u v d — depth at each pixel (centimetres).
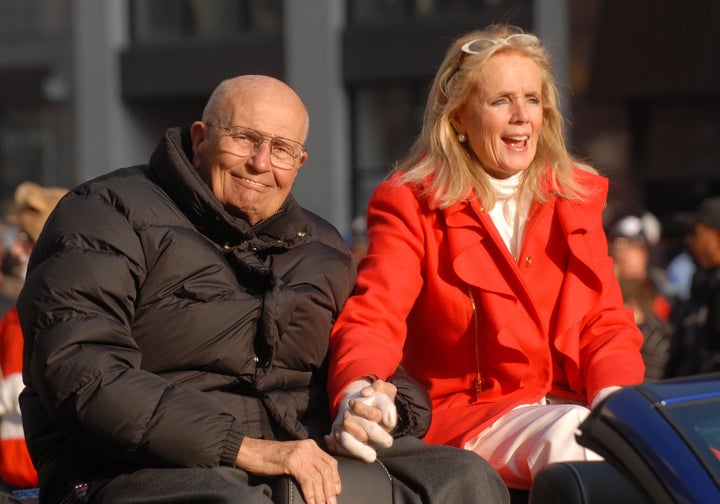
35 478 1376
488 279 1034
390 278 1024
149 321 899
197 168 980
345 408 914
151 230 912
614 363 1012
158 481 845
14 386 1366
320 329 975
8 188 5369
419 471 902
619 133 4044
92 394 839
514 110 1037
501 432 997
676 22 3778
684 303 1894
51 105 5238
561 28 3988
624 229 2180
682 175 4019
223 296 921
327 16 4544
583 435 662
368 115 4625
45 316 867
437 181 1055
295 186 4612
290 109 966
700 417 633
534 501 677
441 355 1062
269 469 857
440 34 4400
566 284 1052
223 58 4800
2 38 5288
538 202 1063
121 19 5034
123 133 5047
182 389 859
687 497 602
